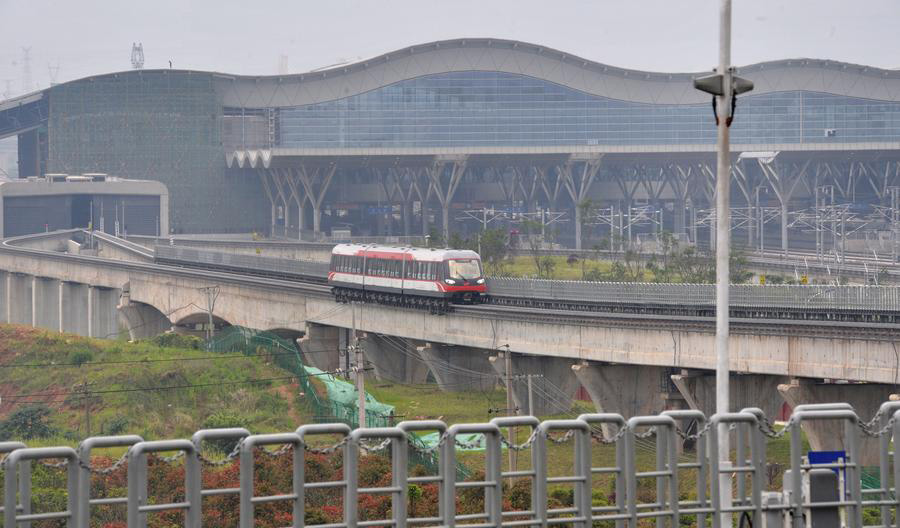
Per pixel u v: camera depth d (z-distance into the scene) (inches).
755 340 6353.3
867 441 4736.7
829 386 6250.0
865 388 6161.4
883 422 1991.9
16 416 7500.0
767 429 1935.3
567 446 6190.9
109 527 3034.0
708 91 2214.6
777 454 5718.5
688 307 7751.0
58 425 7701.8
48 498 3528.5
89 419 7504.9
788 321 6274.6
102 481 3481.8
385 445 1740.9
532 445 1809.8
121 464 1614.2
